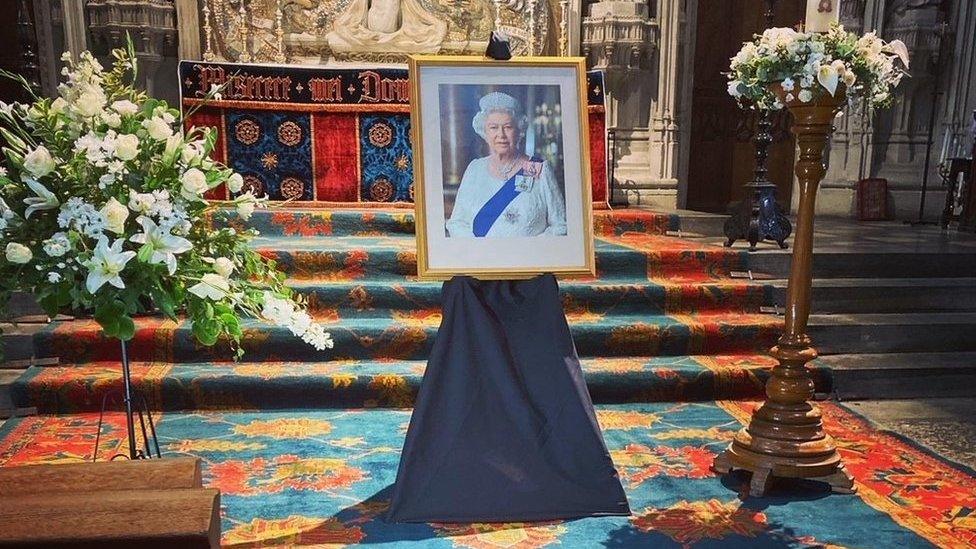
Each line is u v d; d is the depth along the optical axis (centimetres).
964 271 592
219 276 210
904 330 518
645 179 781
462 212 303
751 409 448
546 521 309
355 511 315
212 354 456
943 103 855
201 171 214
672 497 334
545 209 307
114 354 452
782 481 352
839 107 327
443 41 721
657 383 457
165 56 715
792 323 349
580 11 744
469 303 308
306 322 229
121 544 166
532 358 313
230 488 334
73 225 195
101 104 205
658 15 757
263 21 700
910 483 353
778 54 319
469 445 310
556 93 308
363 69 638
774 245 597
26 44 607
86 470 197
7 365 440
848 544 296
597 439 314
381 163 649
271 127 629
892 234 718
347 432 402
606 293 513
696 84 970
